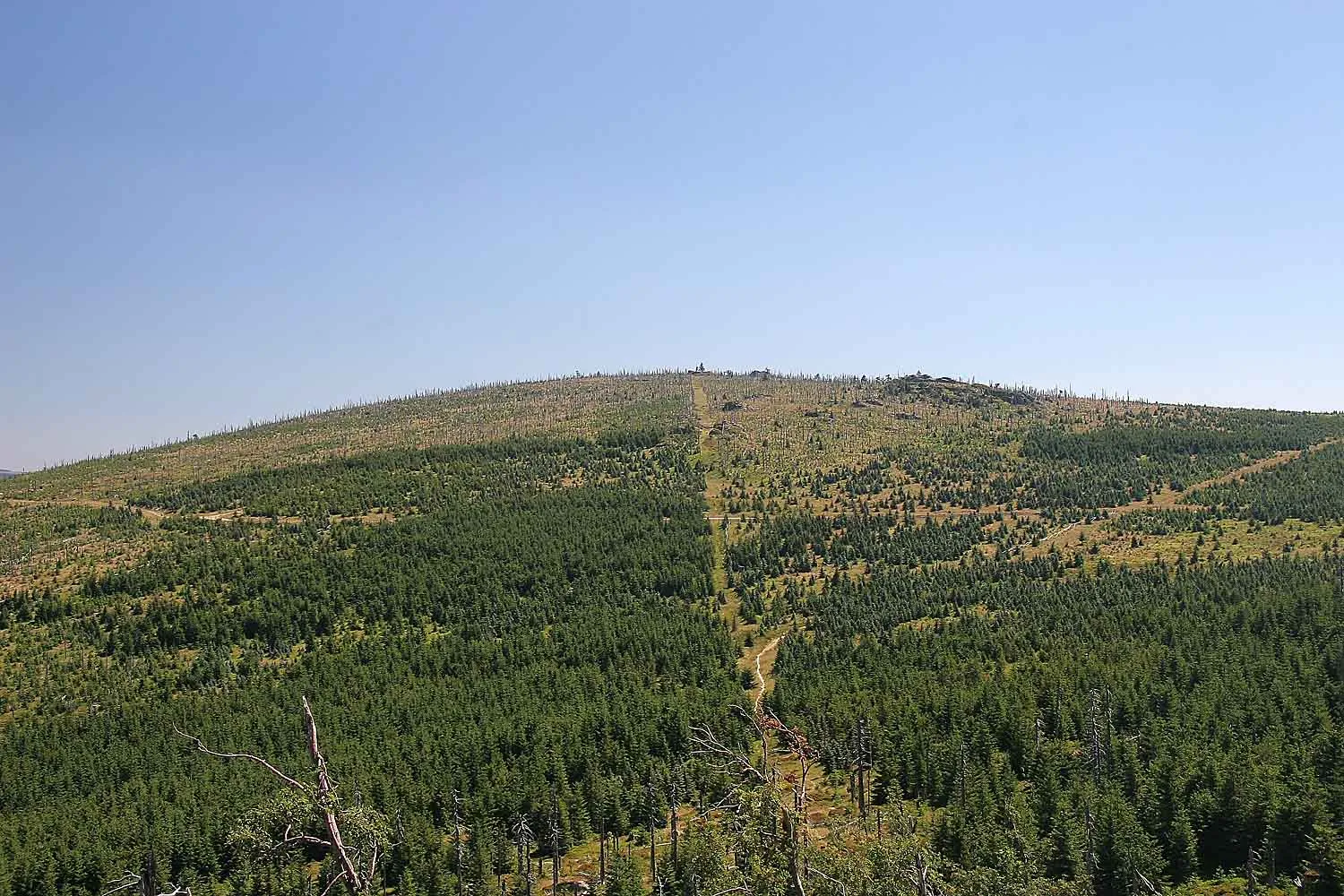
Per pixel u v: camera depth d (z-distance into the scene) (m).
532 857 136.62
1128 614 191.00
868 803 130.50
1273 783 108.44
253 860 29.95
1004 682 162.88
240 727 181.12
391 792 143.25
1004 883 80.25
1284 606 172.88
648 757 152.50
